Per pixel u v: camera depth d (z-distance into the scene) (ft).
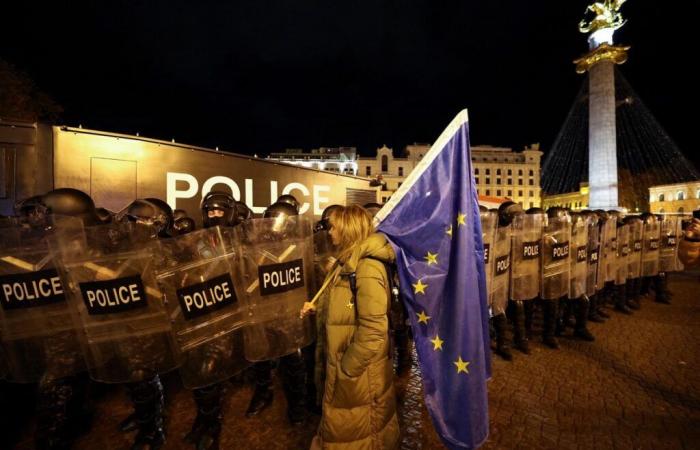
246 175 19.49
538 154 232.73
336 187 24.38
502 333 15.08
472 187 6.84
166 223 10.30
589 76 73.67
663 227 24.08
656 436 9.68
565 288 15.66
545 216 15.47
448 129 6.82
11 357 7.50
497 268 14.14
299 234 9.05
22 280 7.40
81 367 7.98
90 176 14.90
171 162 16.90
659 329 18.67
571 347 16.24
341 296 6.15
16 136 13.56
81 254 7.19
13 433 10.13
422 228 6.55
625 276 21.20
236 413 11.06
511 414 10.77
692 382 12.71
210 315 8.13
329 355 6.15
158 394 9.33
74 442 9.61
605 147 70.69
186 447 9.33
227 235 8.64
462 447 6.28
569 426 10.17
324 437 6.08
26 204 8.46
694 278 34.68
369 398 5.94
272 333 8.71
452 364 6.38
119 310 7.36
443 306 6.54
